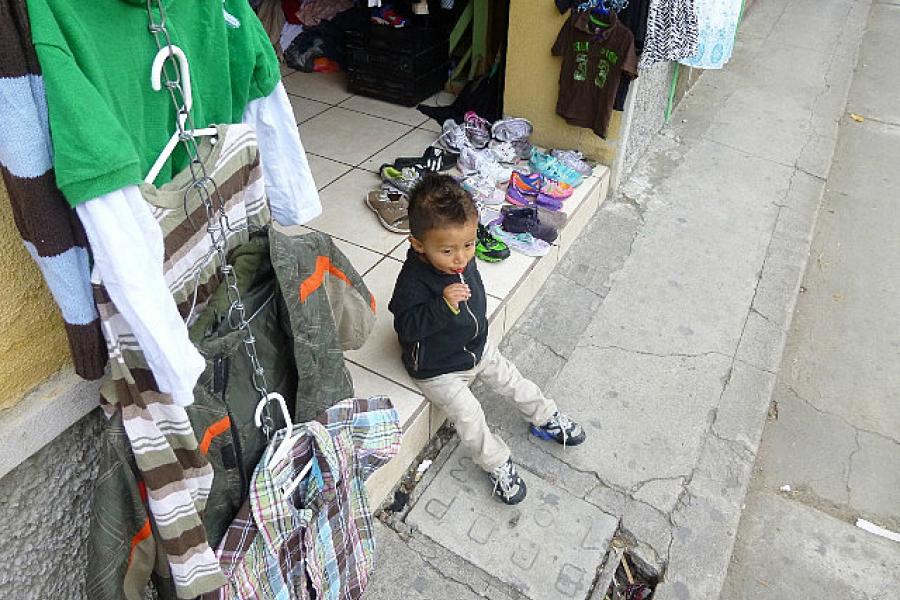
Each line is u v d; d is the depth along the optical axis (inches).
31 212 38.6
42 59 35.6
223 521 57.8
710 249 140.3
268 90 58.3
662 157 173.8
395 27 161.2
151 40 45.9
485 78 160.6
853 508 96.1
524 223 120.6
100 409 56.3
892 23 301.7
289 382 61.7
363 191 132.2
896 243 157.3
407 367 85.8
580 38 130.4
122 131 38.7
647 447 97.0
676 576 81.8
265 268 57.4
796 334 128.6
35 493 54.1
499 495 86.4
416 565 80.2
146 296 40.4
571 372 108.4
